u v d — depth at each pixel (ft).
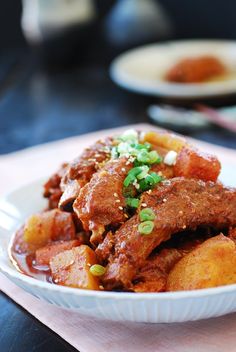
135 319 1.52
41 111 3.96
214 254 1.58
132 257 1.59
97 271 1.61
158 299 1.44
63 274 1.65
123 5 4.88
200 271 1.56
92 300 1.48
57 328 1.63
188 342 1.55
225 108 3.63
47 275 1.75
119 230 1.64
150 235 1.60
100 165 1.82
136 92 3.97
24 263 1.82
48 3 4.86
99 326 1.62
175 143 1.86
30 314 1.71
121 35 4.75
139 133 1.96
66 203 1.82
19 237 1.93
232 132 3.27
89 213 1.66
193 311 1.48
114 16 4.87
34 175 2.56
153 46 4.59
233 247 1.59
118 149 1.84
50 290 1.52
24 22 5.05
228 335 1.56
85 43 5.13
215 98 3.62
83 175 1.82
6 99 4.33
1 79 4.87
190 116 3.44
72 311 1.62
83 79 4.75
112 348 1.54
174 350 1.53
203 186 1.69
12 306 1.76
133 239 1.59
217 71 4.06
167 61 4.30
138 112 3.76
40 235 1.88
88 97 4.22
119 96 4.17
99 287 1.60
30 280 1.56
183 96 3.54
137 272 1.60
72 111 3.92
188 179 1.70
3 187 2.45
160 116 3.53
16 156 2.83
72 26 4.90
